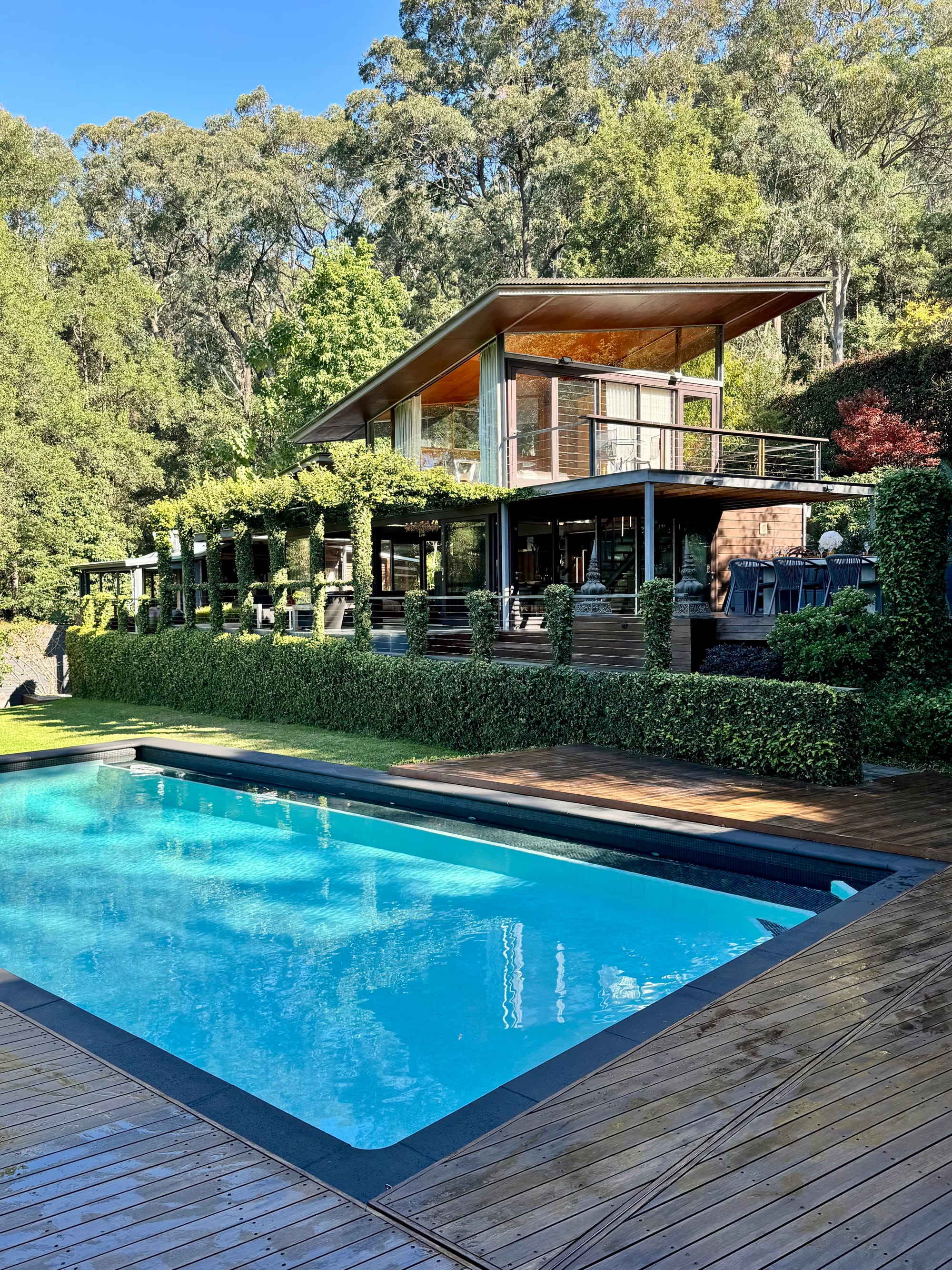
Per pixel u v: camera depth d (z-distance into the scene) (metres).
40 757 15.89
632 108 41.19
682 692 12.24
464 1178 3.54
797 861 8.20
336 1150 3.90
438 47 56.94
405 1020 6.22
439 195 55.28
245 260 58.19
